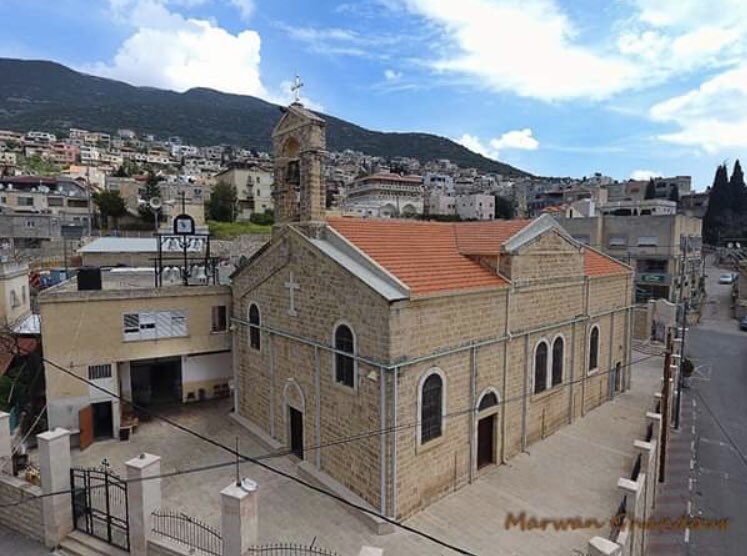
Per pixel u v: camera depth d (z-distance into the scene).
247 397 24.00
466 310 18.16
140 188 90.25
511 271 20.06
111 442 22.67
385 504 15.77
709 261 97.75
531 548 15.02
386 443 15.66
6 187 84.06
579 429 24.17
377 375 15.76
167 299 24.86
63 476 15.98
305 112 19.19
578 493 18.19
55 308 22.12
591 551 11.65
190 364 27.22
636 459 19.52
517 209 136.00
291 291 19.97
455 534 15.64
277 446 21.20
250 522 12.88
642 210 71.94
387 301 15.17
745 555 17.80
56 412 22.16
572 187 133.88
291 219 20.67
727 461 24.72
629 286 30.17
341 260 17.42
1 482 16.98
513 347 20.58
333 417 18.02
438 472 17.45
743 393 34.62
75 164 141.00
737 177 99.25
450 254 21.09
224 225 79.56
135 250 44.22
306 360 19.36
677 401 28.45
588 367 26.12
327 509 17.03
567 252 23.56
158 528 14.95
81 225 71.69
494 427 20.14
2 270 29.23
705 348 46.69
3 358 25.78
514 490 18.36
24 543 16.23
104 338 23.25
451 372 17.70
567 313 24.03
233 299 24.38
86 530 16.08
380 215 118.69
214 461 20.66
